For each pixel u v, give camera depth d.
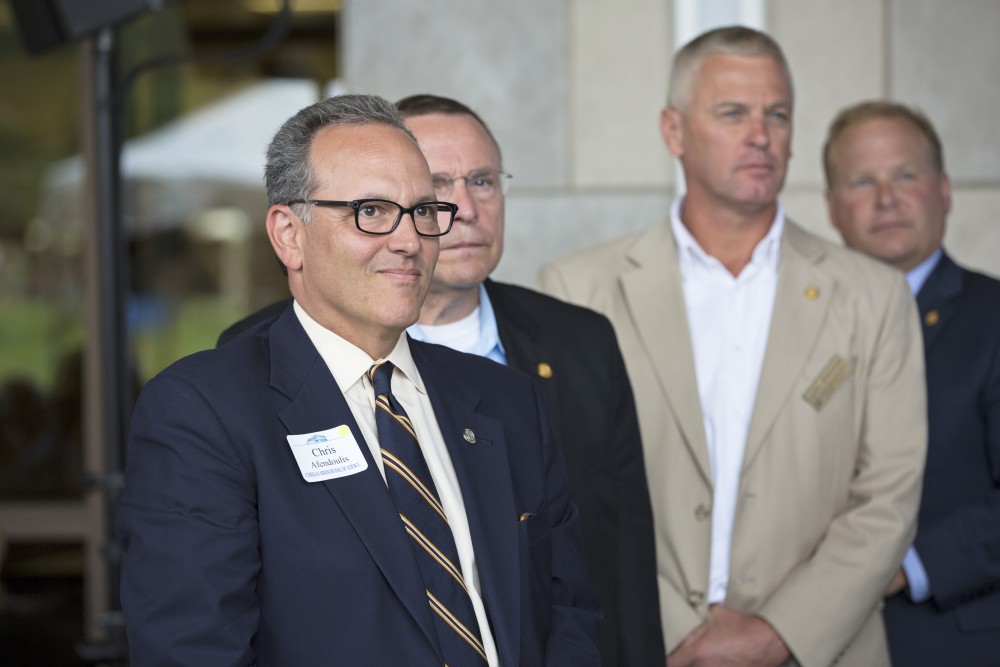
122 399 10.85
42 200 16.94
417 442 5.23
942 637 8.38
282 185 5.21
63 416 17.00
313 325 5.33
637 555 7.18
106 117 10.90
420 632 4.85
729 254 8.42
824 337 8.08
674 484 7.94
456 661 4.93
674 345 8.14
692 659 7.59
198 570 4.70
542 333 7.35
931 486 8.70
